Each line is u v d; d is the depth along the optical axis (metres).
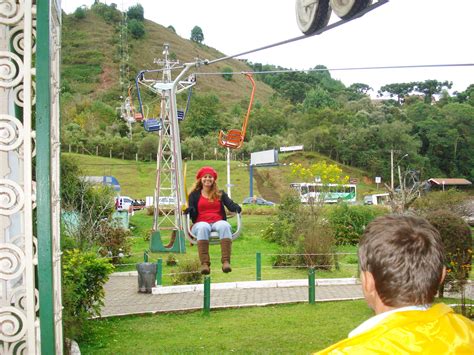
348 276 19.69
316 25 8.05
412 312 1.96
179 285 17.20
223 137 13.77
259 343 10.04
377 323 1.95
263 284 17.27
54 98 4.56
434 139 102.62
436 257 2.05
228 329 11.34
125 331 11.26
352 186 62.38
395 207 20.73
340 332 10.94
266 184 83.50
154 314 13.03
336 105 136.25
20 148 3.85
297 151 99.94
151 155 93.31
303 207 28.20
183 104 122.62
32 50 3.98
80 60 164.12
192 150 95.56
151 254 26.48
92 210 22.50
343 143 99.31
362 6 6.99
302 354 9.22
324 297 15.32
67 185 21.95
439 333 1.91
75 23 185.00
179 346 9.86
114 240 23.50
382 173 95.50
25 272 3.77
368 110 117.81
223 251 7.34
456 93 157.75
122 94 145.62
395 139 97.56
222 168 88.19
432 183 86.50
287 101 166.62
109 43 175.50
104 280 10.88
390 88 166.50
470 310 11.51
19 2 3.90
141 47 181.62
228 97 166.75
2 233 3.91
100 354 9.24
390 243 2.05
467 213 35.06
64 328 8.26
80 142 92.75
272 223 31.73
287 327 11.49
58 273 4.57
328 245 20.98
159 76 166.00
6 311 3.75
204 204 7.59
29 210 3.78
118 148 94.06
